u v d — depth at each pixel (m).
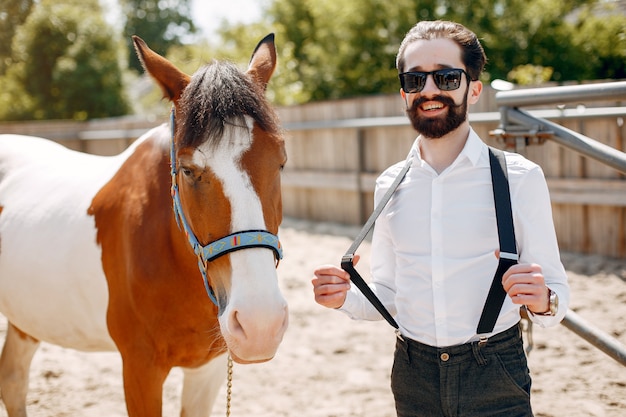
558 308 1.40
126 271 2.01
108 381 3.39
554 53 9.00
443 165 1.64
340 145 7.43
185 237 1.81
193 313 1.94
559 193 5.39
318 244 6.55
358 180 7.17
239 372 3.46
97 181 2.36
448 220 1.57
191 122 1.57
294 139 8.16
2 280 2.50
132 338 2.02
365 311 1.76
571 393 2.95
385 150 6.89
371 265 1.83
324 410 2.95
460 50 1.54
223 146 1.54
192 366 2.08
